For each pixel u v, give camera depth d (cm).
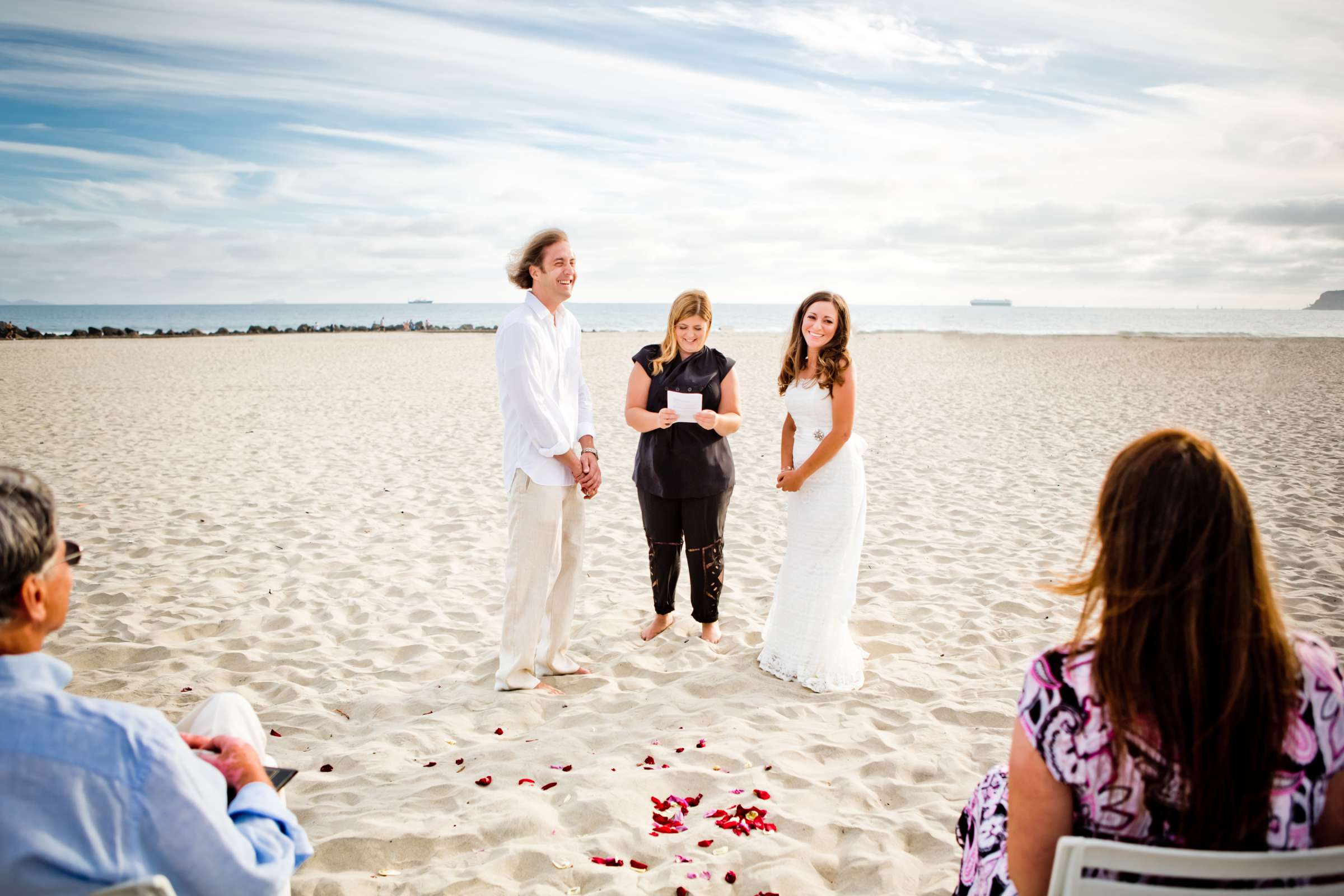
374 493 785
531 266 359
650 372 424
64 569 137
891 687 385
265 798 154
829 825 272
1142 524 125
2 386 1698
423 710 365
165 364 2264
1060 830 137
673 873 245
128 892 121
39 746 123
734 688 384
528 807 279
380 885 243
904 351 2869
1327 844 135
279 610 486
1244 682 121
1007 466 905
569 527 388
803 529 389
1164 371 2033
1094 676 130
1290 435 1074
